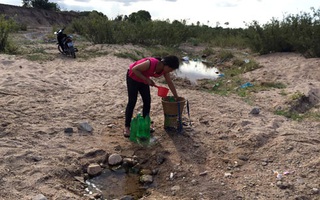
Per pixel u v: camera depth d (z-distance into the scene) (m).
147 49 16.05
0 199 3.37
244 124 5.68
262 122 5.84
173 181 4.16
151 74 4.97
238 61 13.29
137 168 4.54
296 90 7.95
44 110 5.98
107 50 13.52
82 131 5.31
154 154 4.77
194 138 5.21
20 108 5.91
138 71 4.82
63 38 11.74
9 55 10.57
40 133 5.03
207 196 3.80
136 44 17.47
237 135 5.27
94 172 4.29
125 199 3.78
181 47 19.62
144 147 4.96
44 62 10.27
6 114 5.52
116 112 6.31
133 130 5.10
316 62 10.80
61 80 8.14
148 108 5.37
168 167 4.45
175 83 9.45
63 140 4.93
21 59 10.13
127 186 4.12
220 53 15.84
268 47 14.47
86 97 7.03
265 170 4.32
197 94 7.69
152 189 4.04
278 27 14.37
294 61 11.77
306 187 3.90
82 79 8.55
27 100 6.35
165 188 4.04
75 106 6.39
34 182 3.76
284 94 7.68
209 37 23.81
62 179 4.03
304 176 4.12
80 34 22.64
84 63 10.62
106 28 16.27
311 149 4.70
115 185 4.12
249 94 7.93
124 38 17.11
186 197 3.80
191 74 11.62
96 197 3.80
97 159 4.59
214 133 5.39
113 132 5.44
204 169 4.37
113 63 10.85
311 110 6.75
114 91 7.62
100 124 5.71
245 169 4.37
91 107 6.46
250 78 9.96
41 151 4.51
